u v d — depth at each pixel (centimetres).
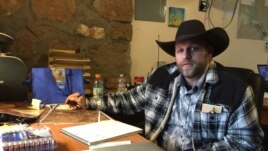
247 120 121
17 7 211
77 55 211
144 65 269
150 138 146
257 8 323
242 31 317
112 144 104
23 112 138
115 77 247
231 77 130
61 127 122
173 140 140
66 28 228
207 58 134
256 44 327
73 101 159
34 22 216
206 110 129
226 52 311
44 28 220
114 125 126
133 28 260
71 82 171
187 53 130
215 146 120
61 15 225
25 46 215
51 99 164
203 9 290
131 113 164
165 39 275
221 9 302
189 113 135
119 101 160
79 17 231
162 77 153
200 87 133
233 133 122
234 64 317
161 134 147
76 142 105
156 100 151
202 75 134
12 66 164
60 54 205
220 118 126
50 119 133
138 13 261
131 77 263
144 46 267
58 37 225
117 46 248
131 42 261
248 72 150
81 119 135
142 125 170
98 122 131
